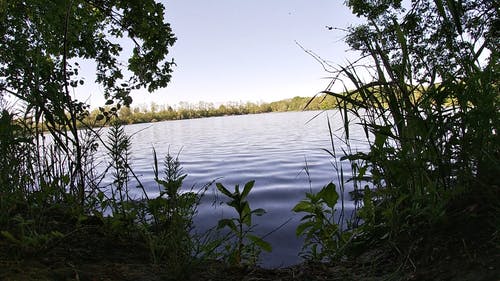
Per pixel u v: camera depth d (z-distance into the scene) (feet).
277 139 79.56
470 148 6.23
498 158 6.18
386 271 6.19
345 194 20.99
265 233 15.35
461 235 5.87
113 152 8.64
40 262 5.83
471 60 6.60
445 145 6.53
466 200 6.33
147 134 126.52
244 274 6.86
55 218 8.30
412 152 7.00
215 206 20.01
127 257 6.89
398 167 6.88
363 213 7.70
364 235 7.64
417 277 5.43
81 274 5.60
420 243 6.23
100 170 17.85
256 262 8.85
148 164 44.73
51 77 11.23
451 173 6.56
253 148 63.98
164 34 21.04
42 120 10.32
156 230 7.95
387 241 6.77
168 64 21.54
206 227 15.42
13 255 5.82
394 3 18.93
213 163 45.73
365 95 7.39
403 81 7.13
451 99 6.70
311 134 85.20
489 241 5.43
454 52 6.91
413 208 6.61
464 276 5.00
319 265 7.28
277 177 32.63
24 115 9.67
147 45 21.03
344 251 7.57
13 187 8.00
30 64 10.54
